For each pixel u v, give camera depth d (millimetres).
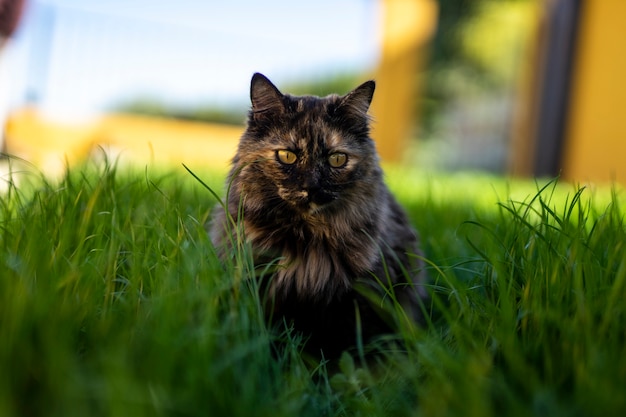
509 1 11805
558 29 8258
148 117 9266
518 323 1758
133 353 1454
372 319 2316
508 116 11734
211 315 1570
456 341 1720
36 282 1607
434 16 10164
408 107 9703
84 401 1267
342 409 1646
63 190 2340
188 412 1320
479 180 6793
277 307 2270
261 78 2488
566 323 1593
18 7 5141
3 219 2223
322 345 2305
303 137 2412
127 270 1985
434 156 12055
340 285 2285
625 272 1644
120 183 3062
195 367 1390
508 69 11906
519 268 1909
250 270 2004
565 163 8398
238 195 2371
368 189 2480
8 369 1309
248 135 2518
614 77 7758
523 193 5000
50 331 1392
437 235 3039
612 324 1592
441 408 1374
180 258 1863
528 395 1462
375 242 2359
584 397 1354
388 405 1582
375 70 9625
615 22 7758
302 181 2303
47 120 7223
